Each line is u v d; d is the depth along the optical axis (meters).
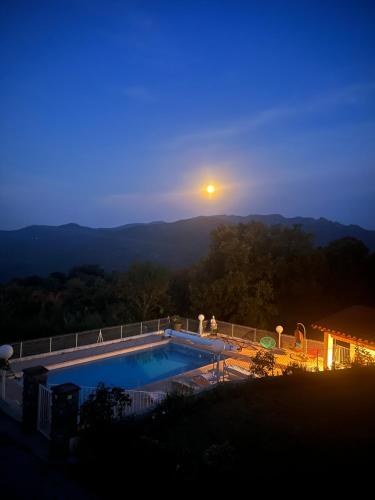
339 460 6.42
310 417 8.41
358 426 7.80
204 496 5.55
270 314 26.44
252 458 6.65
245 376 15.09
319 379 10.88
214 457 6.02
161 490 5.95
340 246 30.30
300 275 28.14
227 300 27.05
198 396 9.80
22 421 9.02
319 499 5.38
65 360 17.72
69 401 7.78
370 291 28.20
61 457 7.62
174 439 7.63
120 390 8.31
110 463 6.74
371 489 5.58
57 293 34.44
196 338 21.44
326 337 15.80
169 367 19.38
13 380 13.76
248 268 29.11
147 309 27.55
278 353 19.11
